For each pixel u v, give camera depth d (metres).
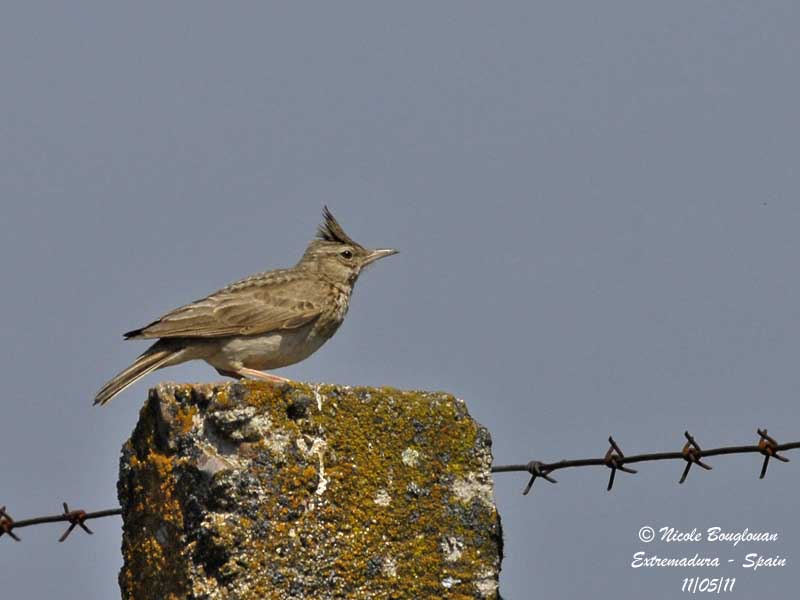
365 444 10.50
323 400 10.48
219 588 9.91
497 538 10.80
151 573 10.70
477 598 10.52
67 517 14.05
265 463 10.16
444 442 10.77
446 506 10.62
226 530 9.92
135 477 10.98
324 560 10.13
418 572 10.41
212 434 10.34
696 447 14.22
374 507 10.39
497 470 14.74
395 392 10.75
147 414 10.88
